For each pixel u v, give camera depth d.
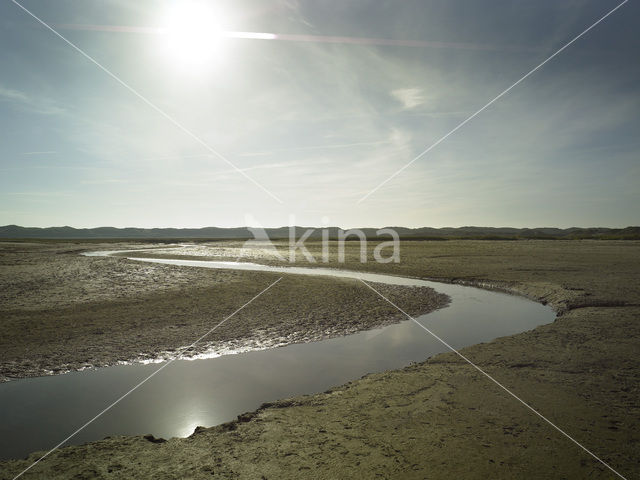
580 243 52.28
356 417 5.66
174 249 51.44
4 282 18.86
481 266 26.09
